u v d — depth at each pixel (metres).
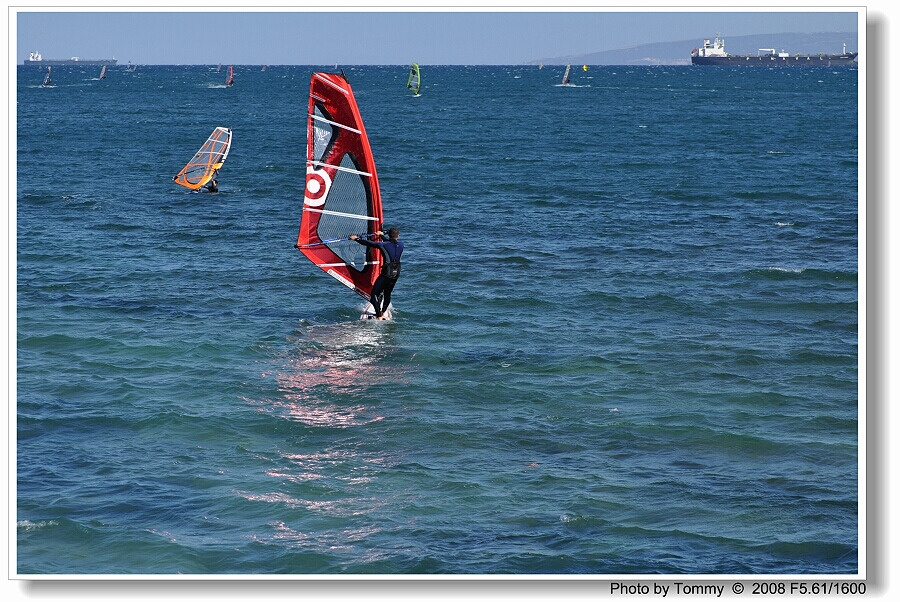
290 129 149.12
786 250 52.00
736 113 188.62
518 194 74.50
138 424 26.61
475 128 150.50
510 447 25.69
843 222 61.66
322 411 27.94
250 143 122.00
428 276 44.69
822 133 138.00
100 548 20.11
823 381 31.09
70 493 22.39
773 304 40.66
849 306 40.44
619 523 21.62
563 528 21.34
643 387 30.33
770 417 27.94
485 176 86.06
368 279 38.22
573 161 99.44
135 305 38.84
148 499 22.27
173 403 28.17
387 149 113.75
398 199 71.19
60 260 47.00
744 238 55.75
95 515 21.42
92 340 33.81
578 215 64.19
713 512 22.14
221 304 39.41
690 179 84.19
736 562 19.92
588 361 32.69
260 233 55.78
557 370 31.80
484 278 44.53
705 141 125.56
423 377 30.91
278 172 88.50
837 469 24.47
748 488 23.42
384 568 19.53
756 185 80.12
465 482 23.48
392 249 36.69
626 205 68.88
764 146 117.75
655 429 26.95
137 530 20.83
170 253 49.50
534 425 27.20
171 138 126.62
